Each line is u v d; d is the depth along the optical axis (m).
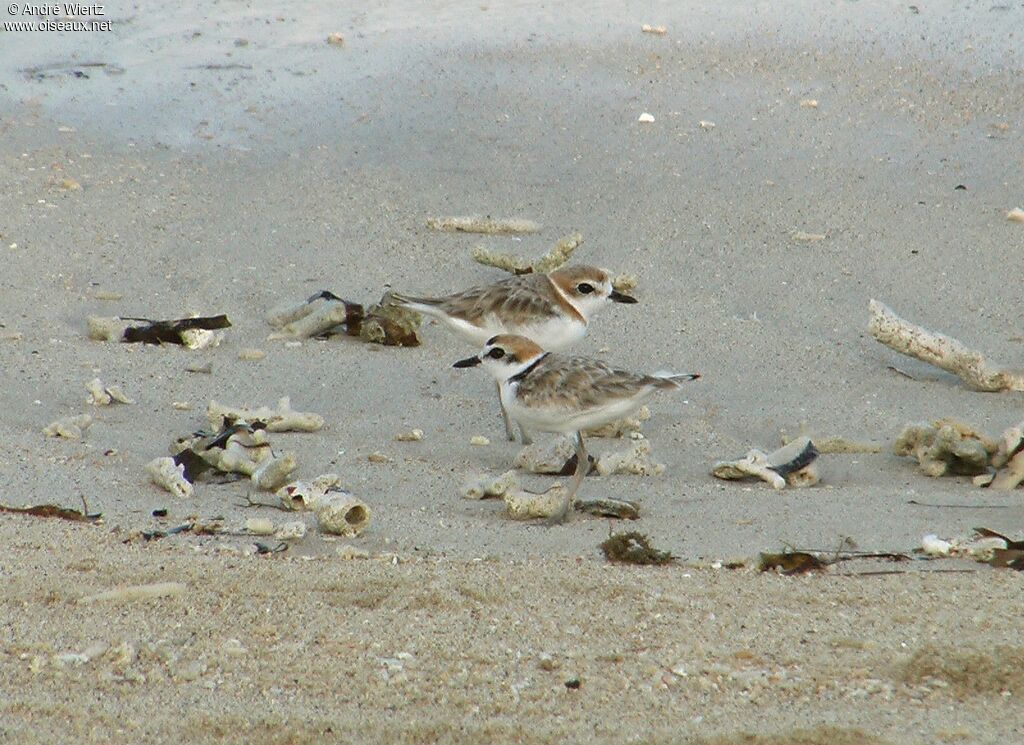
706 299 14.82
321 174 17.53
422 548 8.95
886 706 6.65
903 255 15.77
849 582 8.24
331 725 6.45
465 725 6.46
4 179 16.69
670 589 8.04
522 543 9.10
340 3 22.84
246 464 10.38
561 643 7.26
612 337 13.89
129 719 6.46
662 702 6.68
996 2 22.42
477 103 19.42
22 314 13.64
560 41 21.34
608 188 17.30
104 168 17.31
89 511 9.34
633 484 10.64
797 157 18.11
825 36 21.42
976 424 11.95
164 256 15.24
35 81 19.55
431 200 16.94
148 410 11.66
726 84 20.03
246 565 8.21
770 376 13.16
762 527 9.51
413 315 13.68
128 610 7.51
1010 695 6.79
